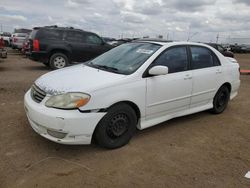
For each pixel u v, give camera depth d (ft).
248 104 22.95
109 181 10.48
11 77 30.99
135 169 11.41
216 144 14.39
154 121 14.70
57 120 11.27
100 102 11.90
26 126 15.24
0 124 15.39
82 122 11.50
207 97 17.80
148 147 13.51
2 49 39.83
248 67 59.52
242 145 14.46
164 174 11.16
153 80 13.94
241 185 10.71
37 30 37.17
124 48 16.42
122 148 13.21
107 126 12.47
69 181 10.34
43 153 12.32
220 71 18.34
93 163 11.71
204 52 17.57
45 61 37.52
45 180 10.32
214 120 18.21
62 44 37.83
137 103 13.34
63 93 11.61
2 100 20.34
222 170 11.74
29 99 13.00
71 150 12.71
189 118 18.34
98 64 15.48
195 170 11.61
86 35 39.78
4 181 10.12
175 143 14.17
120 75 13.17
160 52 14.73
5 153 12.13
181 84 15.47
